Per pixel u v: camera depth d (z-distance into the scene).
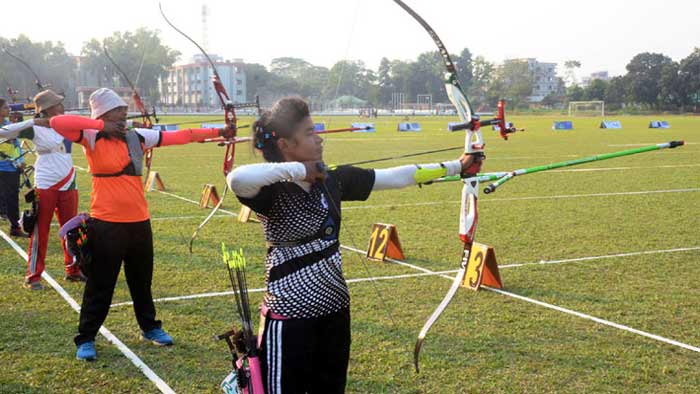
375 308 6.14
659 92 96.44
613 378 4.62
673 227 10.07
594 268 7.61
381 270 7.54
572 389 4.45
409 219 10.89
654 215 11.13
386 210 11.82
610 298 6.46
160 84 74.19
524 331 5.54
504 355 5.03
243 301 3.09
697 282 7.03
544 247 8.70
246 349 3.03
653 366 4.83
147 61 43.94
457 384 4.51
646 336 5.43
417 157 22.84
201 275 7.31
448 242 9.05
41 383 4.52
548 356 5.01
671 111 96.50
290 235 2.80
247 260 7.96
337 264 2.90
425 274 7.34
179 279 7.15
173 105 66.00
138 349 5.16
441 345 5.23
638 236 9.41
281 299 2.81
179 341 5.33
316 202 2.82
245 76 67.81
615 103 102.19
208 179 16.80
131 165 4.90
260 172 2.64
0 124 7.37
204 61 67.88
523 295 6.58
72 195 6.86
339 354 2.95
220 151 26.48
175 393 4.38
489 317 5.90
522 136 35.88
